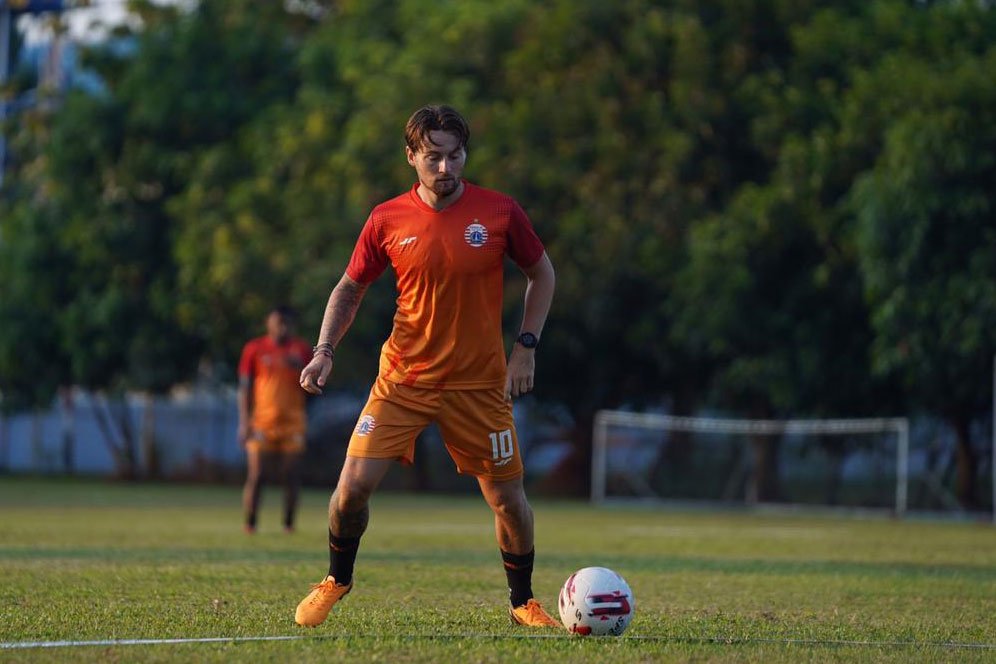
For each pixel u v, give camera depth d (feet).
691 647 65.00
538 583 103.09
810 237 309.01
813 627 76.23
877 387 319.47
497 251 69.56
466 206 69.67
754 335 313.32
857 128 301.22
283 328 173.47
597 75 339.57
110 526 183.52
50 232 409.90
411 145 68.59
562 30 344.49
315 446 429.38
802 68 330.13
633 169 332.80
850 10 346.54
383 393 70.74
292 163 365.20
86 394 479.41
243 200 365.20
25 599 84.43
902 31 321.32
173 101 399.65
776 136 321.73
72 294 415.64
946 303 272.31
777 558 140.15
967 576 118.93
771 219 303.68
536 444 422.41
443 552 139.33
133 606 80.94
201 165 385.09
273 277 352.69
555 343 346.95
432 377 69.82
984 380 282.77
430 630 70.79
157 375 405.59
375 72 370.32
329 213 348.59
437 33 362.33
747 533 197.36
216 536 163.12
